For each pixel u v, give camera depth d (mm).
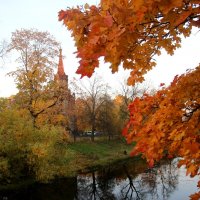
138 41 3262
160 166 35250
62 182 27641
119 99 60125
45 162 26125
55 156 27797
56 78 34562
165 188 25359
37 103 34000
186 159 4047
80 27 3029
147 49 3721
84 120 55156
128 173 32469
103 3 2725
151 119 4551
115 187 26750
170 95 4523
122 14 2557
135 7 2512
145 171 33000
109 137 56688
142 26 3059
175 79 4836
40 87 33844
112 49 2674
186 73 4773
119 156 42938
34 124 30781
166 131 4297
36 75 33312
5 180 25750
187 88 4457
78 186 27078
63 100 35750
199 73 4516
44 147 25594
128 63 3203
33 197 23359
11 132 26250
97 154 43719
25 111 32594
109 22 2480
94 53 2678
